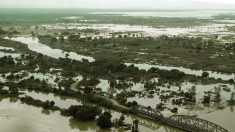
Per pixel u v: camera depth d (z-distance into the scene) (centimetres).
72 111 11375
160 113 11262
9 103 12550
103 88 14650
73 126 10581
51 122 10831
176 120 10688
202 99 13325
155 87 14825
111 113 11850
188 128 10344
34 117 11194
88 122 10881
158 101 13012
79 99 13288
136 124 10119
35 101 12525
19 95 13500
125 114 11812
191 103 12825
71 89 14275
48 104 12081
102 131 10281
